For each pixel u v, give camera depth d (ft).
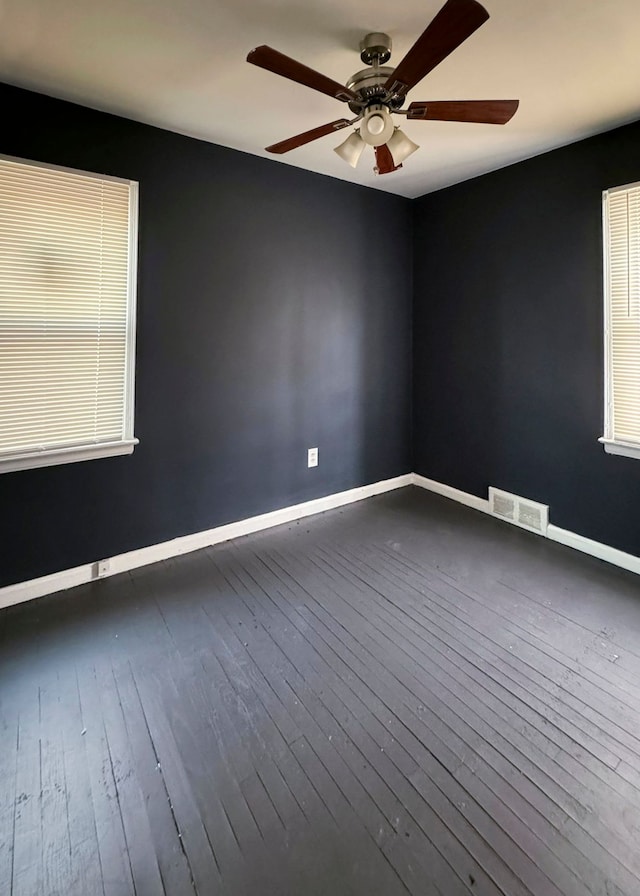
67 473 8.09
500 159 9.94
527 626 7.16
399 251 12.70
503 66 6.43
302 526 11.00
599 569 8.91
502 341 10.92
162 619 7.38
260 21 5.56
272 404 10.66
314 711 5.58
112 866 3.93
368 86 5.46
